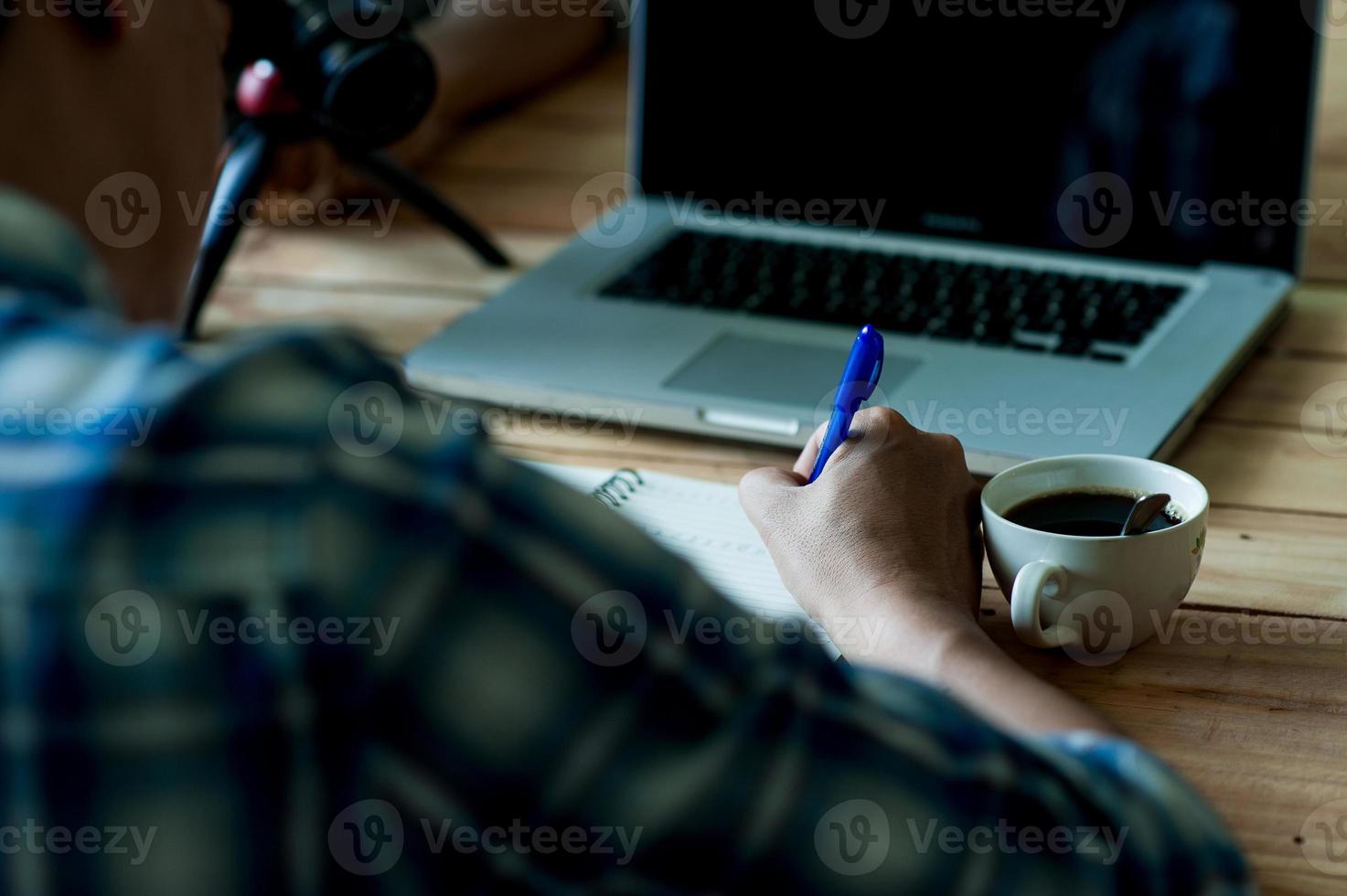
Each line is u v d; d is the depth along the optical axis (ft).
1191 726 2.19
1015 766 1.36
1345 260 3.78
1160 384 2.98
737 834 1.17
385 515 1.05
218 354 1.07
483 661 1.07
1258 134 3.34
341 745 1.03
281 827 1.04
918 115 3.68
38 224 1.22
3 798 1.02
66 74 1.38
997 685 1.90
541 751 1.09
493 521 1.09
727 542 2.63
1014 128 3.58
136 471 1.00
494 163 4.76
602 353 3.28
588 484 2.88
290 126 3.75
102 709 1.01
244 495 1.01
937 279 3.54
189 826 1.03
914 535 2.27
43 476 1.00
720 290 3.56
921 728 1.29
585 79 5.48
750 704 1.18
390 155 4.50
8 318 1.10
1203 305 3.32
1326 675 2.30
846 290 3.52
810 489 2.37
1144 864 1.42
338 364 1.10
